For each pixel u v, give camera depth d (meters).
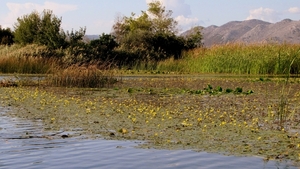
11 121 9.64
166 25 50.34
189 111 11.06
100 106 11.84
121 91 16.70
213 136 7.93
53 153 6.61
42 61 27.30
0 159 6.27
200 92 15.89
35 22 36.31
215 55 29.06
